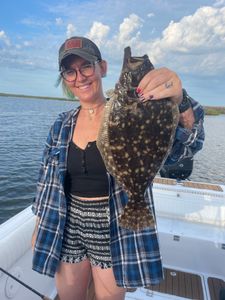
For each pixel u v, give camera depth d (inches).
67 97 83.7
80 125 75.2
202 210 143.8
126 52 57.3
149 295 119.1
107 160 63.1
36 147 858.8
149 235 71.9
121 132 59.7
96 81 70.4
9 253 95.4
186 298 118.2
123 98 57.6
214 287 124.3
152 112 57.2
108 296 78.5
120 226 66.2
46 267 78.5
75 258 80.0
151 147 59.7
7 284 95.4
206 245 130.0
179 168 150.6
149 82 53.4
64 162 75.1
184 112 60.2
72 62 68.9
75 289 83.6
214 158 695.7
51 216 78.9
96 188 72.3
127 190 64.6
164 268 134.1
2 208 438.0
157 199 149.0
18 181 544.7
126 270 71.2
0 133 1064.2
